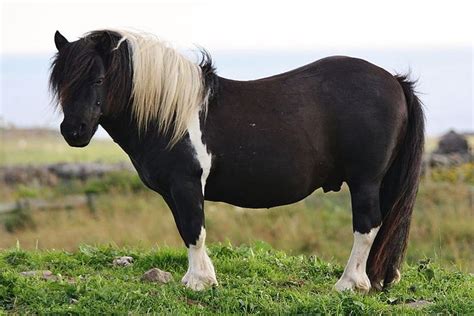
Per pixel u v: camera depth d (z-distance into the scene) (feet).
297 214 83.56
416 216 80.79
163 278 36.63
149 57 33.83
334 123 34.96
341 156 35.19
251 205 35.65
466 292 36.55
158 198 92.94
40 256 40.86
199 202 34.09
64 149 175.73
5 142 187.32
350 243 76.74
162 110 33.68
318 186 36.09
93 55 33.22
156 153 34.14
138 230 79.66
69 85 32.86
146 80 33.71
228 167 34.42
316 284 38.70
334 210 85.15
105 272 38.42
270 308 33.04
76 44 33.50
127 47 34.06
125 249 43.62
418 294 37.04
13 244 75.61
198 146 33.86
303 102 34.94
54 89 33.65
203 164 33.96
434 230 76.33
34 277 35.88
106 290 33.22
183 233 34.60
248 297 33.81
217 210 85.20
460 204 83.56
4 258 40.37
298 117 34.68
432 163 98.68
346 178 35.63
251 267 40.09
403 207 36.04
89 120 32.99
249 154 34.32
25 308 32.40
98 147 193.57
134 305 32.48
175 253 41.16
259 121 34.45
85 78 32.94
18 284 33.94
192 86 33.99
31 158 147.33
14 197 95.14
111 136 35.40
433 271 40.22
